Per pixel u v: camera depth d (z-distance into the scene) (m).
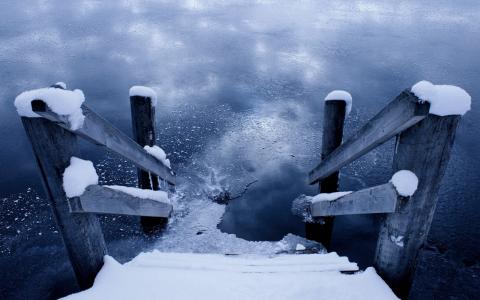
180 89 9.12
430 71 10.00
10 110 8.12
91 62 10.70
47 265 4.36
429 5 18.36
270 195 5.59
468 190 5.72
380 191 2.17
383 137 2.11
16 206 5.36
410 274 2.29
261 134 7.25
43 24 14.50
